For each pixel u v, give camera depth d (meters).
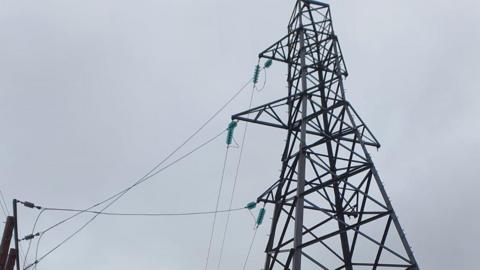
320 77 27.91
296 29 29.31
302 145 22.17
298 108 25.56
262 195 25.59
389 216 19.69
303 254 18.91
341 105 24.03
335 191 23.95
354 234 21.14
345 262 21.16
